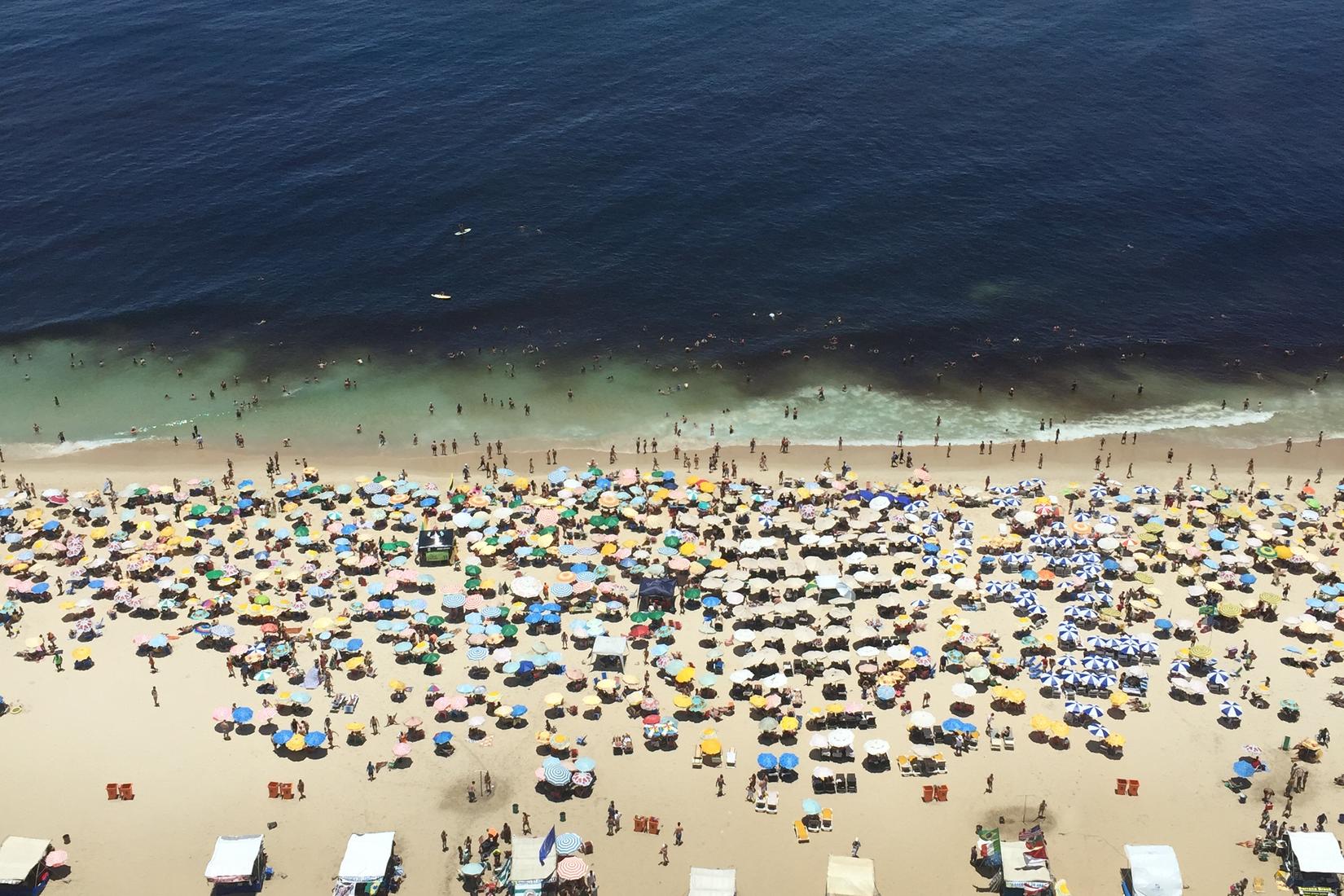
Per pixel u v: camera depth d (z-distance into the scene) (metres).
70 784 77.31
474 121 181.12
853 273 148.88
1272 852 72.19
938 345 137.50
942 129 178.75
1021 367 133.88
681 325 140.62
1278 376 132.25
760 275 148.75
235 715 81.69
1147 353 136.00
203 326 140.38
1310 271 148.50
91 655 89.25
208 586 97.69
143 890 69.81
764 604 94.19
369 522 107.31
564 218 158.88
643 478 112.75
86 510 107.69
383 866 69.38
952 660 87.81
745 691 85.88
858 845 72.38
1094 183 165.50
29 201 162.12
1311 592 96.94
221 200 162.62
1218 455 118.69
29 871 68.81
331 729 82.25
